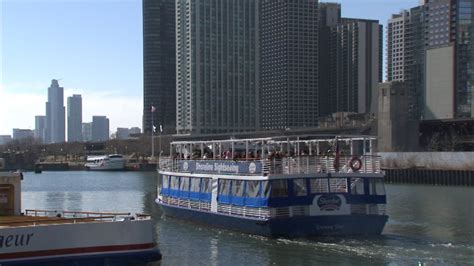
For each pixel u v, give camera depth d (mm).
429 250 39438
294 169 44188
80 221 29828
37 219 30656
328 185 44062
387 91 173875
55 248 28094
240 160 47188
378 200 44875
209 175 51688
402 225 55406
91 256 28656
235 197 47562
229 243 43469
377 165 45750
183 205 56062
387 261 36250
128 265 29344
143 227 29750
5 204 33062
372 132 186875
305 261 36719
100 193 107562
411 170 126688
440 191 103875
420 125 186625
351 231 44250
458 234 48406
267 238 43969
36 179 166625
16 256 27453
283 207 43219
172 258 38938
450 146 177375
